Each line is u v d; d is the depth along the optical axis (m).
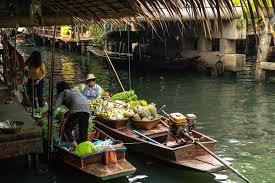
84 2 6.52
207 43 20.00
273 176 7.64
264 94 14.98
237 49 23.75
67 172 7.65
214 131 10.59
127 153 8.71
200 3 3.32
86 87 10.24
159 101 14.38
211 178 7.54
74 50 31.73
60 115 8.73
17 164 7.97
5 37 11.78
